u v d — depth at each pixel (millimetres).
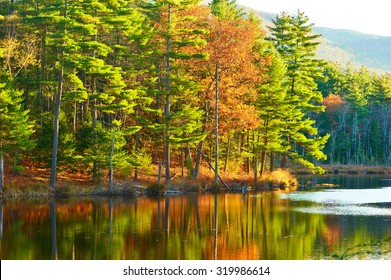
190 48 51000
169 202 41781
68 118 54969
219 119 53688
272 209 37406
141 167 49562
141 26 50500
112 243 25906
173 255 23344
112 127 50750
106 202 41531
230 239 26859
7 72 43812
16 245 25438
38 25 48812
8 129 41312
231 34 50125
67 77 47219
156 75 54438
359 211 36281
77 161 47125
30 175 47188
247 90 52156
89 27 44125
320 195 47500
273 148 55750
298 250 24094
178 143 49031
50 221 32281
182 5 49000
